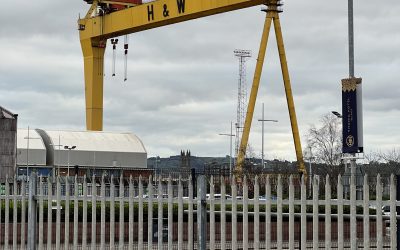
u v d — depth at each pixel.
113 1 109.38
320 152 147.62
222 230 14.78
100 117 118.00
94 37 113.88
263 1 89.19
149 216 16.02
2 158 73.00
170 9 96.25
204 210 15.34
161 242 15.88
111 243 16.70
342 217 13.44
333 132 107.44
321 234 24.80
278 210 14.16
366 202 13.18
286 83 96.44
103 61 116.50
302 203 13.94
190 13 93.12
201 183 15.35
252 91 92.06
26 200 18.98
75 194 17.34
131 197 16.36
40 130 127.88
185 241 25.81
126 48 119.00
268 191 14.35
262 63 92.25
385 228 20.34
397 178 13.90
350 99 32.91
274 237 25.27
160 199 15.92
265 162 112.69
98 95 117.06
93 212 16.98
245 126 91.56
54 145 123.56
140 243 16.20
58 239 17.56
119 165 126.81
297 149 94.88
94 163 125.00
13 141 73.69
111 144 128.62
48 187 17.73
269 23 92.69
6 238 19.02
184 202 15.84
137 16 102.62
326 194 13.59
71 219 22.80
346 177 20.23
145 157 129.62
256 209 14.50
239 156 89.81
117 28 107.62
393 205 13.02
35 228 18.30
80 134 129.38
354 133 32.72
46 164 123.75
